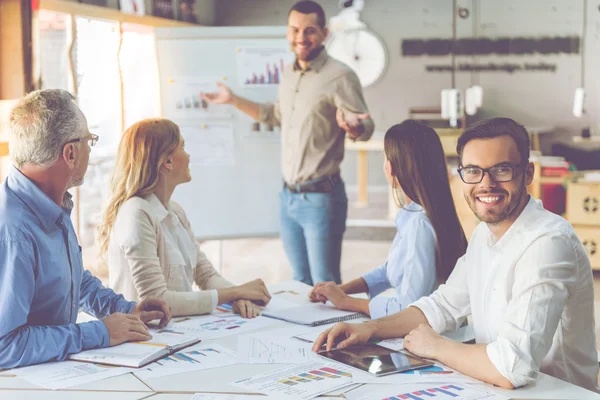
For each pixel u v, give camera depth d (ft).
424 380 4.94
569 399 4.60
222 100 14.44
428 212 7.03
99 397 4.71
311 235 12.45
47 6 13.87
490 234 5.64
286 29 14.79
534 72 30.12
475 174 5.25
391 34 31.60
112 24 17.78
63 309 6.08
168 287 7.73
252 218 15.38
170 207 8.05
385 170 7.32
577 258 5.30
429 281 6.95
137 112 21.31
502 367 4.80
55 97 5.70
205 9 26.63
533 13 29.89
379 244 23.48
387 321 6.15
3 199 5.66
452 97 24.82
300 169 12.36
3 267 5.48
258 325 6.58
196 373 5.16
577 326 5.52
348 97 12.05
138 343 5.81
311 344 5.89
